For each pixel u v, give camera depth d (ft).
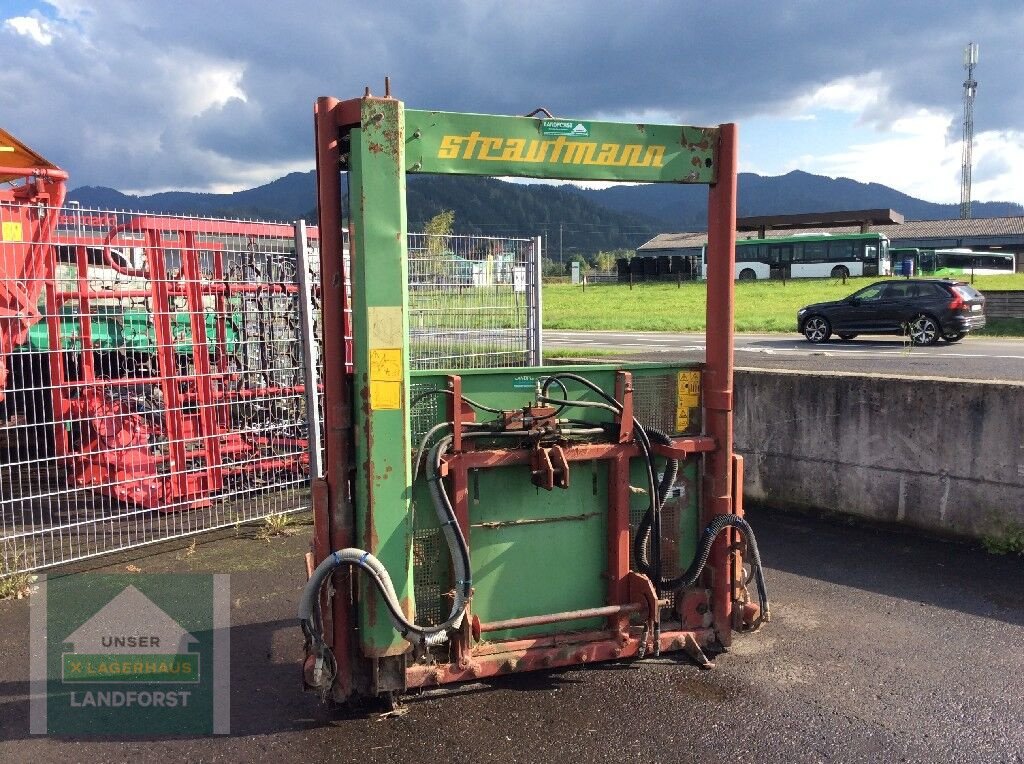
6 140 26.03
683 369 14.51
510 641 13.34
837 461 22.95
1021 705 12.45
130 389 24.00
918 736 11.56
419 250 24.81
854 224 188.44
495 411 13.35
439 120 11.88
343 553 11.50
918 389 21.16
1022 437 19.45
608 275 208.03
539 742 11.46
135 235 25.45
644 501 14.32
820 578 18.38
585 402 13.55
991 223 259.19
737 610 14.64
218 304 24.03
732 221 13.74
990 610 16.38
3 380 22.08
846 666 13.85
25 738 11.69
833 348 60.54
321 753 11.25
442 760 11.04
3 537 19.13
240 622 15.98
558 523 13.70
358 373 11.55
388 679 12.26
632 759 11.02
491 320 26.73
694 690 12.99
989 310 78.23
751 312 98.73
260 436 25.35
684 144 13.35
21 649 14.74
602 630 13.94
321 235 11.60
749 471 25.08
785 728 11.80
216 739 11.63
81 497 24.29
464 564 12.25
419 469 12.69
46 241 21.72
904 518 21.71
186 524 22.16
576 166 12.67
